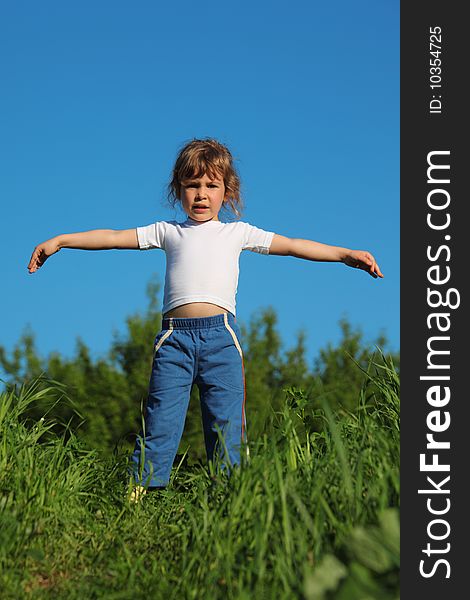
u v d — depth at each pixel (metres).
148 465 4.07
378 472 2.84
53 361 17.98
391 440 3.15
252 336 20.80
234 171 4.69
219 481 3.11
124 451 4.25
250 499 2.76
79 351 18.67
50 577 2.83
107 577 2.81
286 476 2.87
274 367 20.48
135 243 4.52
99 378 17.98
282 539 2.54
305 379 19.58
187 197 4.48
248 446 3.13
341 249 4.46
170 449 4.14
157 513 3.46
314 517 2.64
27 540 2.93
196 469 4.17
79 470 3.77
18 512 3.02
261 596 2.36
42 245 4.45
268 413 3.23
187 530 2.89
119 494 3.74
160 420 4.16
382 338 17.91
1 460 3.45
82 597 2.61
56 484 3.47
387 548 2.35
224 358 4.22
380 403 3.72
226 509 2.87
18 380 4.20
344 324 18.19
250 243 4.49
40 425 3.95
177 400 4.20
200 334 4.23
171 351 4.25
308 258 4.46
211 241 4.40
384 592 2.20
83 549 3.06
